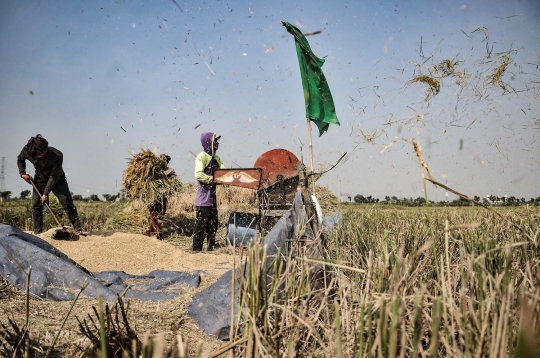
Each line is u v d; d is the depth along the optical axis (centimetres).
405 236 438
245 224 719
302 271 302
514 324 241
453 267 338
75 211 889
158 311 392
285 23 572
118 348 271
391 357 205
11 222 1097
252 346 252
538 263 332
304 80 573
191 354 312
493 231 423
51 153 839
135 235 775
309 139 546
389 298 244
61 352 293
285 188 684
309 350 279
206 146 802
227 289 389
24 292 438
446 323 238
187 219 1023
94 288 454
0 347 279
